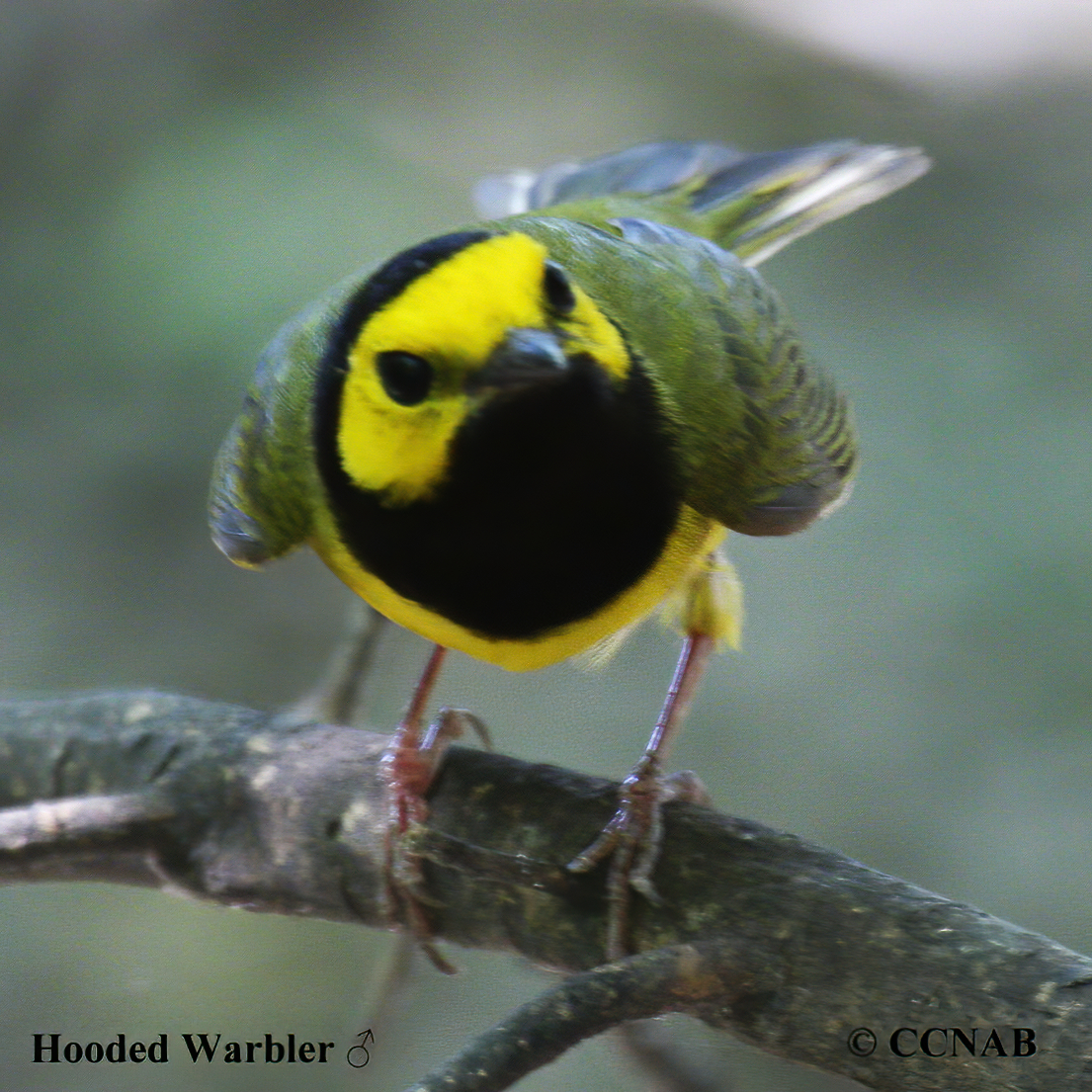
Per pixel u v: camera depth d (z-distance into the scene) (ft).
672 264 7.52
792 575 10.64
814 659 10.17
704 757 9.65
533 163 12.33
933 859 9.05
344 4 13.48
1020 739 9.61
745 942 7.38
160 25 12.80
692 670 7.53
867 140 13.41
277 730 7.51
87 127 12.08
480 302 7.40
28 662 9.61
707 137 13.12
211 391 10.86
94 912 8.36
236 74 12.67
